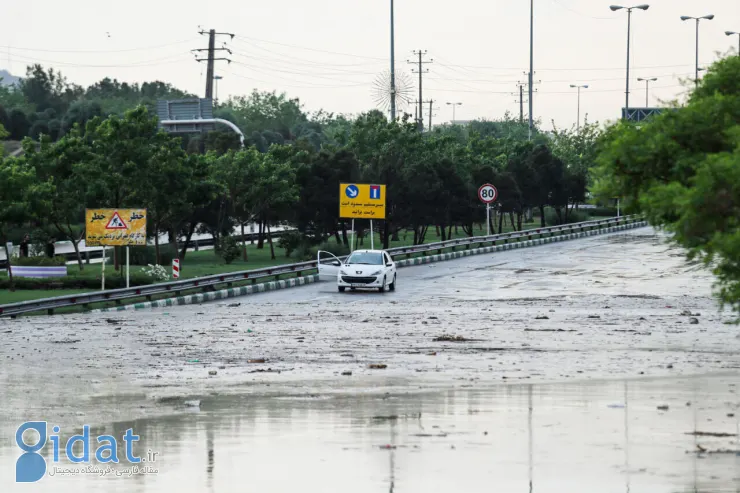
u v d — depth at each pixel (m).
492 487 21.17
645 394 32.91
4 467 23.58
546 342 48.28
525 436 26.22
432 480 21.75
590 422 28.05
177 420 28.86
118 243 78.12
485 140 186.25
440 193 130.25
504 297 75.25
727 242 24.88
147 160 103.00
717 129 27.75
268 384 35.59
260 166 118.19
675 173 27.84
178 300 75.62
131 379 37.00
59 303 67.19
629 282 86.69
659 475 22.05
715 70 29.12
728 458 23.66
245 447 25.25
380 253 84.00
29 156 99.44
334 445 25.38
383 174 127.38
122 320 61.16
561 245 133.50
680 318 59.94
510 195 149.25
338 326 56.09
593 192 29.12
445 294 78.50
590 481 21.56
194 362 41.59
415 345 47.16
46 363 41.53
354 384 35.47
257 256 126.81
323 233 130.50
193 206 109.62
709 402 31.27
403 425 27.88
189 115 162.50
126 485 21.73
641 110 180.25
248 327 55.97
